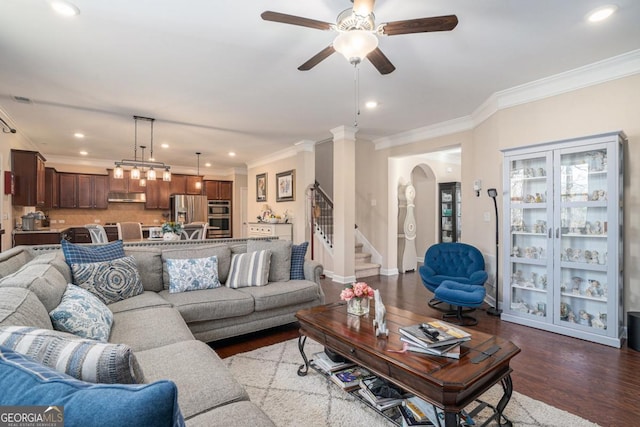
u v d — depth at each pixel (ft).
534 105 11.10
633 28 7.60
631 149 9.32
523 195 11.31
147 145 20.31
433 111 13.98
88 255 8.46
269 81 10.59
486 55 8.93
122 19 7.15
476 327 10.76
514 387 6.97
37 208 22.44
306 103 12.78
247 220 30.53
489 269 13.34
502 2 6.61
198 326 8.61
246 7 6.77
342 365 6.83
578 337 9.71
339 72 9.93
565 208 10.15
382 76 10.25
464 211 15.25
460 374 4.65
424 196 24.77
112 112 13.66
